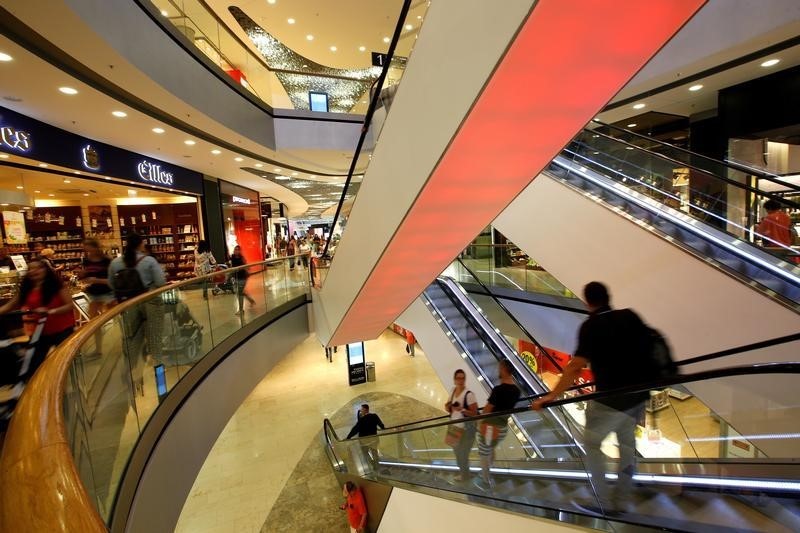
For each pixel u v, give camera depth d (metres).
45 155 5.55
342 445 6.45
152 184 8.19
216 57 7.17
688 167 4.42
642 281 4.07
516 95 1.86
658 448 2.24
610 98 2.08
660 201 4.59
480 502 2.97
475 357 6.43
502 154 2.30
